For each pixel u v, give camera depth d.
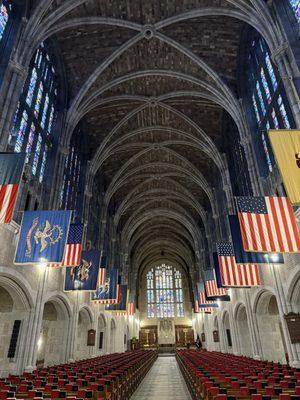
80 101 21.59
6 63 13.23
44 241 11.56
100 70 20.86
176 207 43.44
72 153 23.62
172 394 11.93
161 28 19.34
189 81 22.95
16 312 14.22
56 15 15.94
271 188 16.84
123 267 40.53
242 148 22.53
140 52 21.03
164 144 30.73
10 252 12.49
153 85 24.17
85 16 17.69
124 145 29.81
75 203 23.50
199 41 20.22
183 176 35.12
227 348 27.22
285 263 14.13
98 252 17.91
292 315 13.60
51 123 19.88
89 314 23.84
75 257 14.39
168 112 26.78
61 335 18.70
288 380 7.13
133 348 47.22
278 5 14.16
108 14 18.17
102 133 27.39
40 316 14.65
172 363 30.02
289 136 9.86
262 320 18.77
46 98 19.08
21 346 13.52
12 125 14.05
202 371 9.48
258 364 12.71
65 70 21.25
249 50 19.77
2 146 11.97
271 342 18.14
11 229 12.63
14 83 13.20
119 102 25.03
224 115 25.89
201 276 39.59
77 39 19.80
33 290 14.41
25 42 14.30
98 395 5.55
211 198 31.52
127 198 38.06
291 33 13.48
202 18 18.83
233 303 23.80
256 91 19.06
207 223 36.69
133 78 22.83
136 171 34.34
